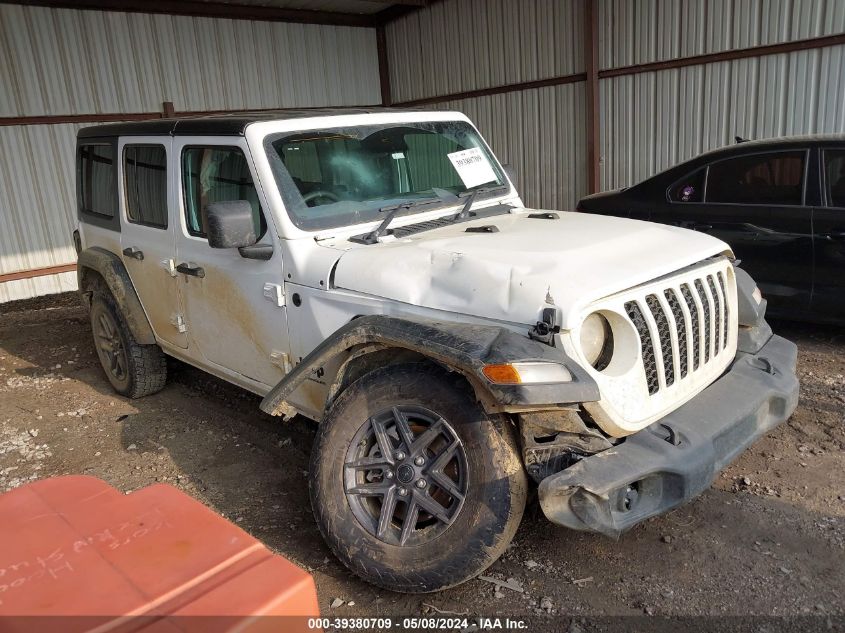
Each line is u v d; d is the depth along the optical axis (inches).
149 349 196.2
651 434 103.0
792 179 209.2
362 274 119.3
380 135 152.0
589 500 92.3
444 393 103.5
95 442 176.6
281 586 45.8
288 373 125.4
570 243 118.6
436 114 166.9
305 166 138.7
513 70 422.0
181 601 44.5
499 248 116.7
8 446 177.5
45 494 58.9
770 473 137.9
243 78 443.2
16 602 44.4
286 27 457.4
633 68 358.6
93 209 203.9
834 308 204.8
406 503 106.4
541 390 91.1
